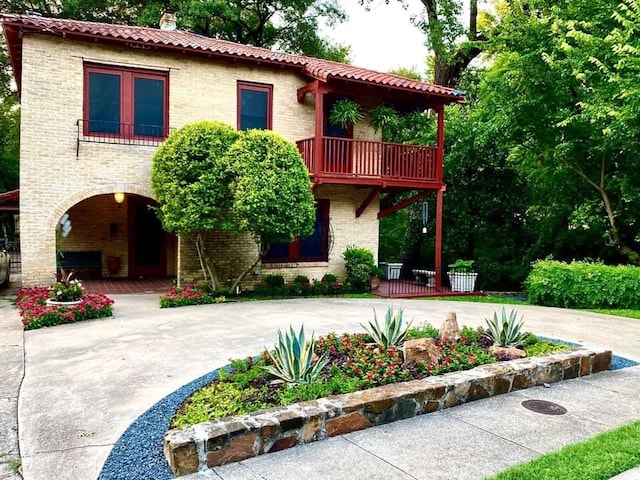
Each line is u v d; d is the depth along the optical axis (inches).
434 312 418.3
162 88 480.1
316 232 561.3
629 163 537.0
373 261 569.9
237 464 144.7
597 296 460.1
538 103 529.0
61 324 337.7
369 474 139.1
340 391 183.9
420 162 551.8
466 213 661.3
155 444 155.3
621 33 403.5
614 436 162.1
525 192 660.7
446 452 153.6
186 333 312.3
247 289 517.0
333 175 499.8
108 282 571.2
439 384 191.6
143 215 616.7
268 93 525.7
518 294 610.9
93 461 146.3
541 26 515.5
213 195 422.0
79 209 587.5
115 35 440.1
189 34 561.6
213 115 498.3
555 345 266.8
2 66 868.6
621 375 241.3
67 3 775.1
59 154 436.5
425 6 762.2
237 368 213.5
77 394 201.3
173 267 633.0
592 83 479.8
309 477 137.0
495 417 183.3
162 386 211.0
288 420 155.2
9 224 923.4
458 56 768.3
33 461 146.2
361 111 564.1
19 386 210.4
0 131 970.1
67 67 438.0
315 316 378.3
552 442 161.9
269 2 883.4
